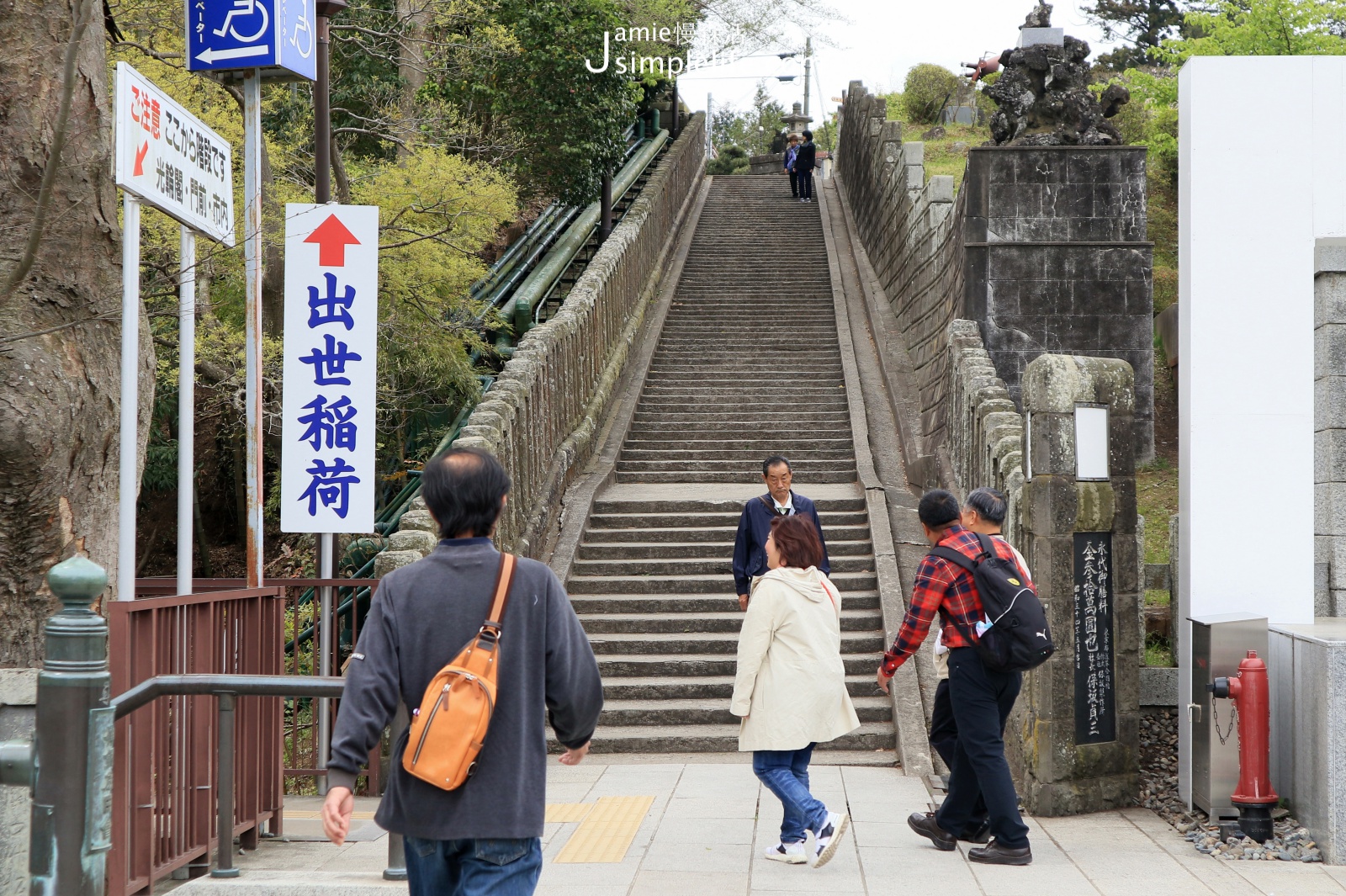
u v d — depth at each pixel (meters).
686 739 7.70
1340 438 7.05
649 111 28.16
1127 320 12.14
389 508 12.50
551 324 11.96
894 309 16.62
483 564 2.77
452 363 12.80
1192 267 6.31
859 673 8.41
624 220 17.58
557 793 6.52
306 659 9.77
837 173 27.52
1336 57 6.31
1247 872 5.02
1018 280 12.21
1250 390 6.27
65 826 2.81
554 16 16.44
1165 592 9.17
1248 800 5.46
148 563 14.91
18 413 4.16
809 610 5.04
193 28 5.63
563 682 2.76
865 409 13.84
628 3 18.98
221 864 4.20
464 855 2.64
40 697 2.84
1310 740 5.47
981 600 5.02
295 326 6.26
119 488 4.42
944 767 7.14
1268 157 6.32
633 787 6.64
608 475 12.09
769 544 5.20
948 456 11.20
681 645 8.83
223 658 4.82
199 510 14.35
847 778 6.90
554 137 16.97
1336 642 5.30
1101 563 6.32
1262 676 5.55
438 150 12.40
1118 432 6.43
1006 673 5.14
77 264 4.56
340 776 2.54
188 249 4.95
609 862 5.07
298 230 6.24
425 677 2.67
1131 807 6.33
